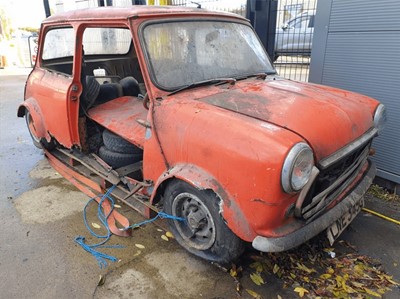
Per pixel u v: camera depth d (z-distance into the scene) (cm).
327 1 361
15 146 504
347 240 281
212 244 236
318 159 202
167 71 256
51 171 416
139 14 257
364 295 225
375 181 368
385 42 327
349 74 363
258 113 217
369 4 330
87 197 352
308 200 210
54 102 342
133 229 296
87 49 405
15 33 1409
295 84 288
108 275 244
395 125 337
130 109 316
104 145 337
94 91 335
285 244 198
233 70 289
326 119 220
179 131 225
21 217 318
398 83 327
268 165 185
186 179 218
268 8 509
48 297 226
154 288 233
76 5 872
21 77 1131
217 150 204
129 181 298
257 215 198
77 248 273
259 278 238
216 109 221
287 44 539
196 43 277
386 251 269
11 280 240
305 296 225
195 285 235
